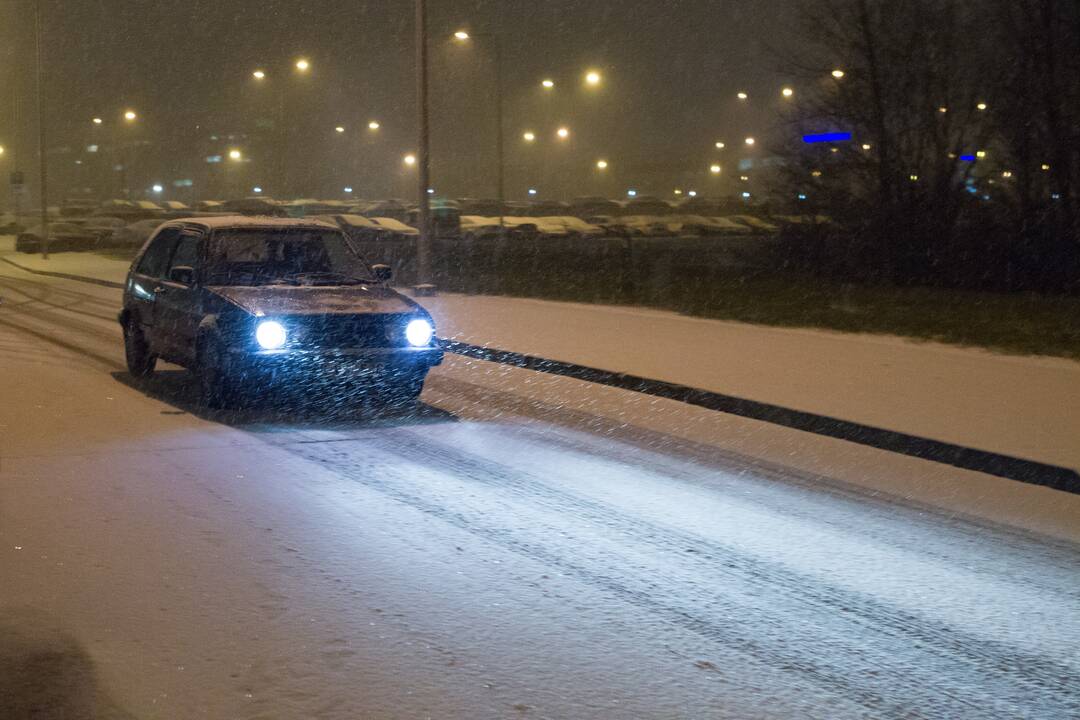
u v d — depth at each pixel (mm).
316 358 10133
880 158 28609
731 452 9172
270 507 7207
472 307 20156
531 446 9312
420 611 5324
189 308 11078
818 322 18469
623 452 9117
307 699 4316
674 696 4434
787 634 5160
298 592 5562
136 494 7488
